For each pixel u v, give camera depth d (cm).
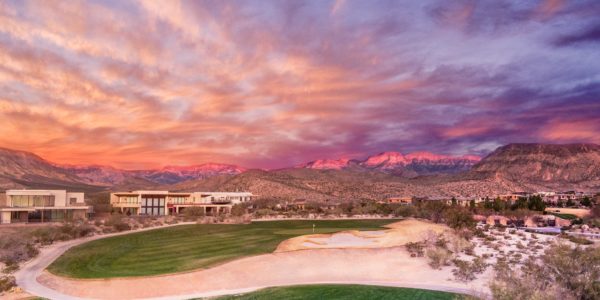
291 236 10044
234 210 17125
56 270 6744
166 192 18625
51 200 14050
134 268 6819
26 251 7856
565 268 4722
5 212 12575
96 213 16662
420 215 16188
